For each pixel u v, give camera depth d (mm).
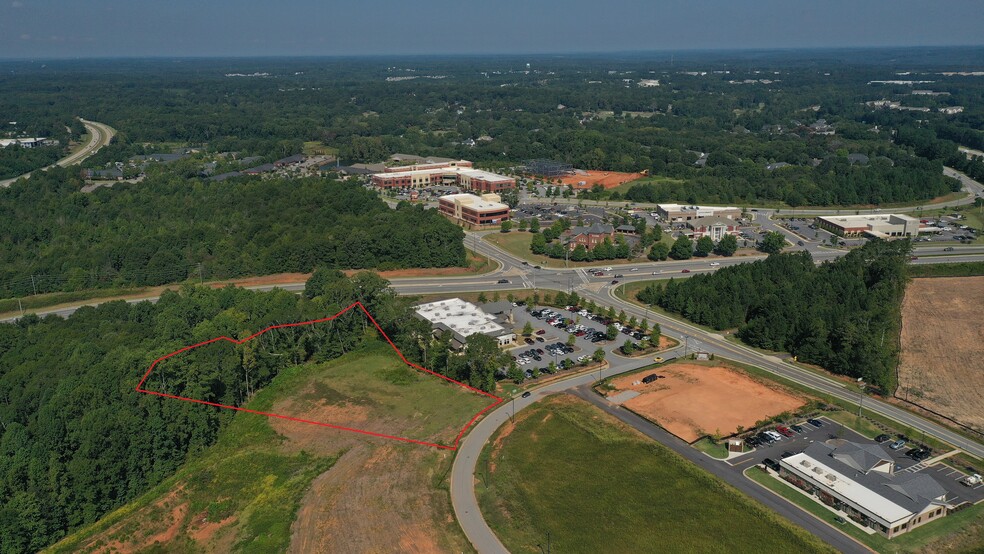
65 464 119188
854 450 118562
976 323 182500
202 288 198625
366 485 117812
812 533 104188
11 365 160500
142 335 169375
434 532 105438
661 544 102812
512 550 101625
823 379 158625
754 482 117188
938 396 147000
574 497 113938
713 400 146500
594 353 167500
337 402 148500
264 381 161500
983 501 111812
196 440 135875
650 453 125250
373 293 187375
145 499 118438
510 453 126812
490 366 151250
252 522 109312
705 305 193125
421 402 147750
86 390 131125
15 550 106625
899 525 103375
